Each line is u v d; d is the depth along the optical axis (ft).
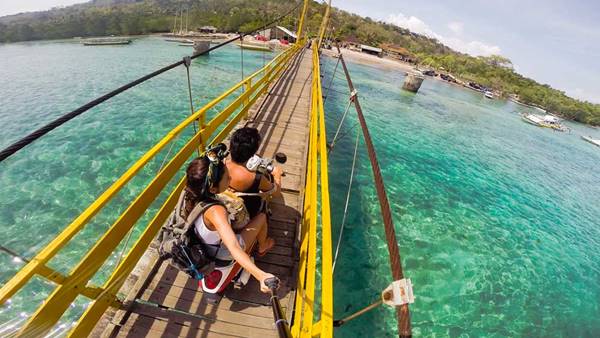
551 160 81.41
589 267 32.99
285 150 22.02
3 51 132.98
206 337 8.98
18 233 22.74
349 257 23.48
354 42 299.58
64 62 94.02
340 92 88.53
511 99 290.35
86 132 39.40
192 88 65.77
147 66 92.32
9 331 15.57
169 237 7.38
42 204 25.72
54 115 48.55
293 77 50.78
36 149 34.17
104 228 23.75
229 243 5.81
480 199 41.37
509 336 21.36
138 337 8.66
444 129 77.87
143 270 10.53
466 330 20.74
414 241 28.27
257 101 31.91
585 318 25.46
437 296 22.89
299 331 8.49
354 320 18.71
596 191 64.08
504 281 26.58
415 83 125.29
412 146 56.13
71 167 31.27
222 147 8.12
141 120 45.19
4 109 49.52
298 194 16.51
